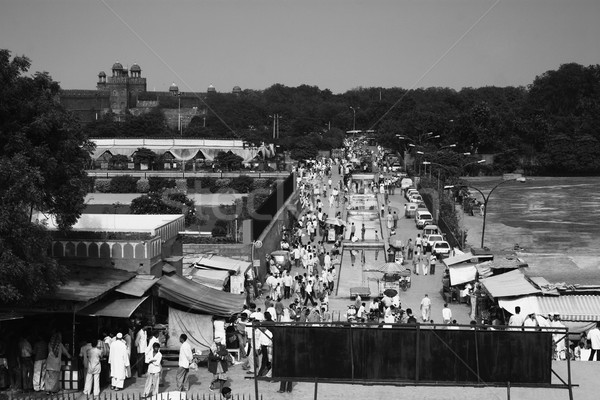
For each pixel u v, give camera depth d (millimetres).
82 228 35438
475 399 26234
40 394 25875
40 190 26547
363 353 22172
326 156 161125
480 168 159375
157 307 32344
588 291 40906
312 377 22234
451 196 107062
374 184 103875
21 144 26953
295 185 92438
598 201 122125
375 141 184375
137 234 32250
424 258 66812
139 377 28406
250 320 28250
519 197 127438
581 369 29656
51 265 26344
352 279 58094
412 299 52219
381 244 69312
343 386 27375
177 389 26688
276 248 65000
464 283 50188
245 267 47344
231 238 54719
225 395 24156
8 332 26906
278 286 48562
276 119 178875
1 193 25594
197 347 30984
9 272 24484
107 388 26859
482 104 169875
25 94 27891
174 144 129625
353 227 74062
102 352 26641
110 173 112250
